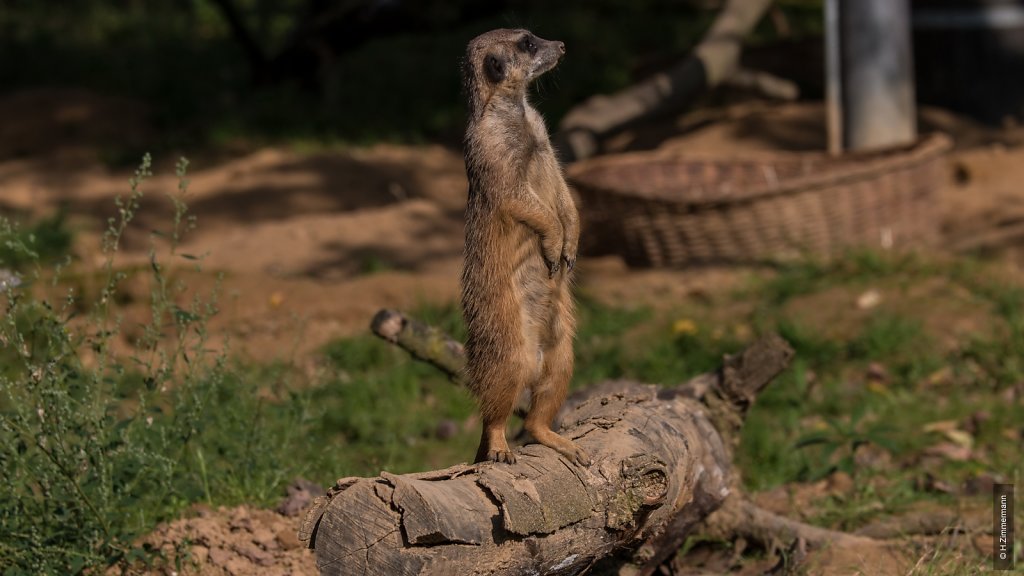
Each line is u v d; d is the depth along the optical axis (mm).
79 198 16859
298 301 11602
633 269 13219
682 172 15023
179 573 5578
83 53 25375
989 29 19125
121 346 10336
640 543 5379
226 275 12117
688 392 6484
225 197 16734
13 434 5465
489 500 4406
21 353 5473
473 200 5496
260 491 6586
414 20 20922
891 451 8227
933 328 10484
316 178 17406
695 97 18672
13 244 5949
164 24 28781
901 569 6152
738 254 12820
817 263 12312
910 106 15820
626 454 4941
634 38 25641
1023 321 10188
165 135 19859
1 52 25109
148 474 6121
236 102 21484
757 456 8195
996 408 8820
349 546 4305
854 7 15516
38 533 5250
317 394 9242
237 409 7086
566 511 4566
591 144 16141
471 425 9148
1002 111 19266
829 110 16094
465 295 5449
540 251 5461
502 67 5566
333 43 21234
